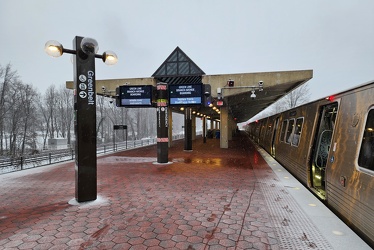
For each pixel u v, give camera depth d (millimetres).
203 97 10531
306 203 4871
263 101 26469
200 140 28828
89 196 5242
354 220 3793
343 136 4410
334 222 3873
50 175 8289
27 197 5613
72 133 55719
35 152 25469
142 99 10680
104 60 5621
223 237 3500
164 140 10672
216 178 7547
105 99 52938
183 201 5219
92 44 5051
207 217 4281
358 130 3930
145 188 6355
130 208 4785
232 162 10992
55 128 51438
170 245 3279
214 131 39094
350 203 3916
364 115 3832
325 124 6445
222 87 14836
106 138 55312
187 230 3752
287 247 3121
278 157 11203
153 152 15883
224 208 4738
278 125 12188
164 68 15695
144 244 3312
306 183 6711
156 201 5227
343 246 3051
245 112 44688
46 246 3268
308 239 3285
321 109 6477
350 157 4039
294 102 29359
